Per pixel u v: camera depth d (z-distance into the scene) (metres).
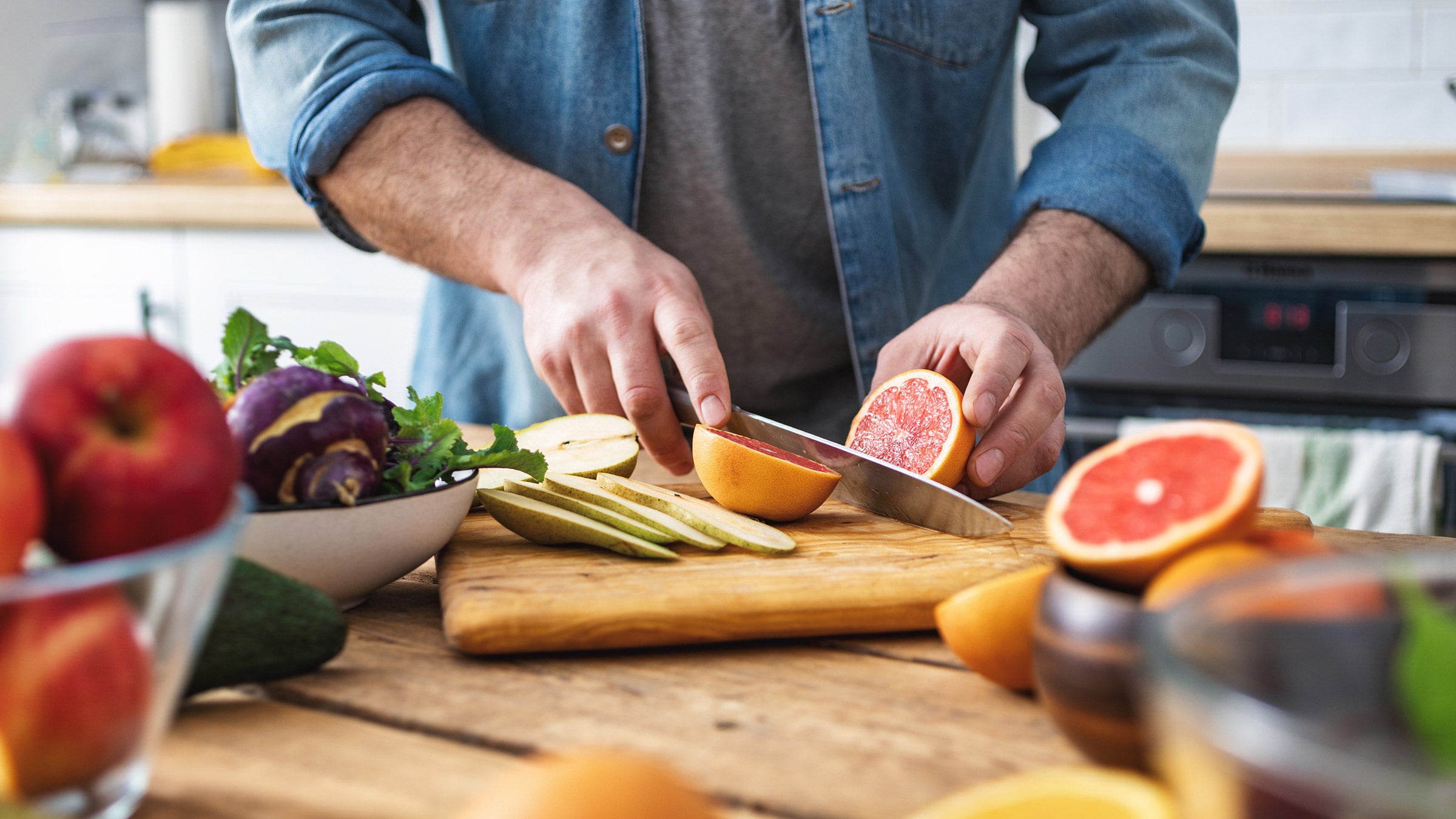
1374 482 1.53
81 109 2.45
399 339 2.05
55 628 0.31
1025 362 0.82
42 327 2.24
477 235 0.94
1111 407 1.76
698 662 0.53
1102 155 1.06
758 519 0.75
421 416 0.63
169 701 0.35
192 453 0.36
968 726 0.45
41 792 0.32
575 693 0.49
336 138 0.98
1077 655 0.38
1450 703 0.28
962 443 0.80
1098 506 0.44
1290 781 0.23
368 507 0.56
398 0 1.16
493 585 0.57
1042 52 1.21
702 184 1.15
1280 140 2.28
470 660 0.53
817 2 1.08
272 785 0.40
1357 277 1.60
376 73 1.00
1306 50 2.23
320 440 0.54
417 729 0.46
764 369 1.21
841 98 1.10
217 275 2.13
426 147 0.99
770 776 0.41
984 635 0.47
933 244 1.24
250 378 0.59
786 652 0.55
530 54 1.14
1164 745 0.27
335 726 0.45
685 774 0.41
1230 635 0.29
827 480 0.73
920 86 1.17
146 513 0.35
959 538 0.70
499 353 1.28
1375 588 0.30
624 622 0.54
